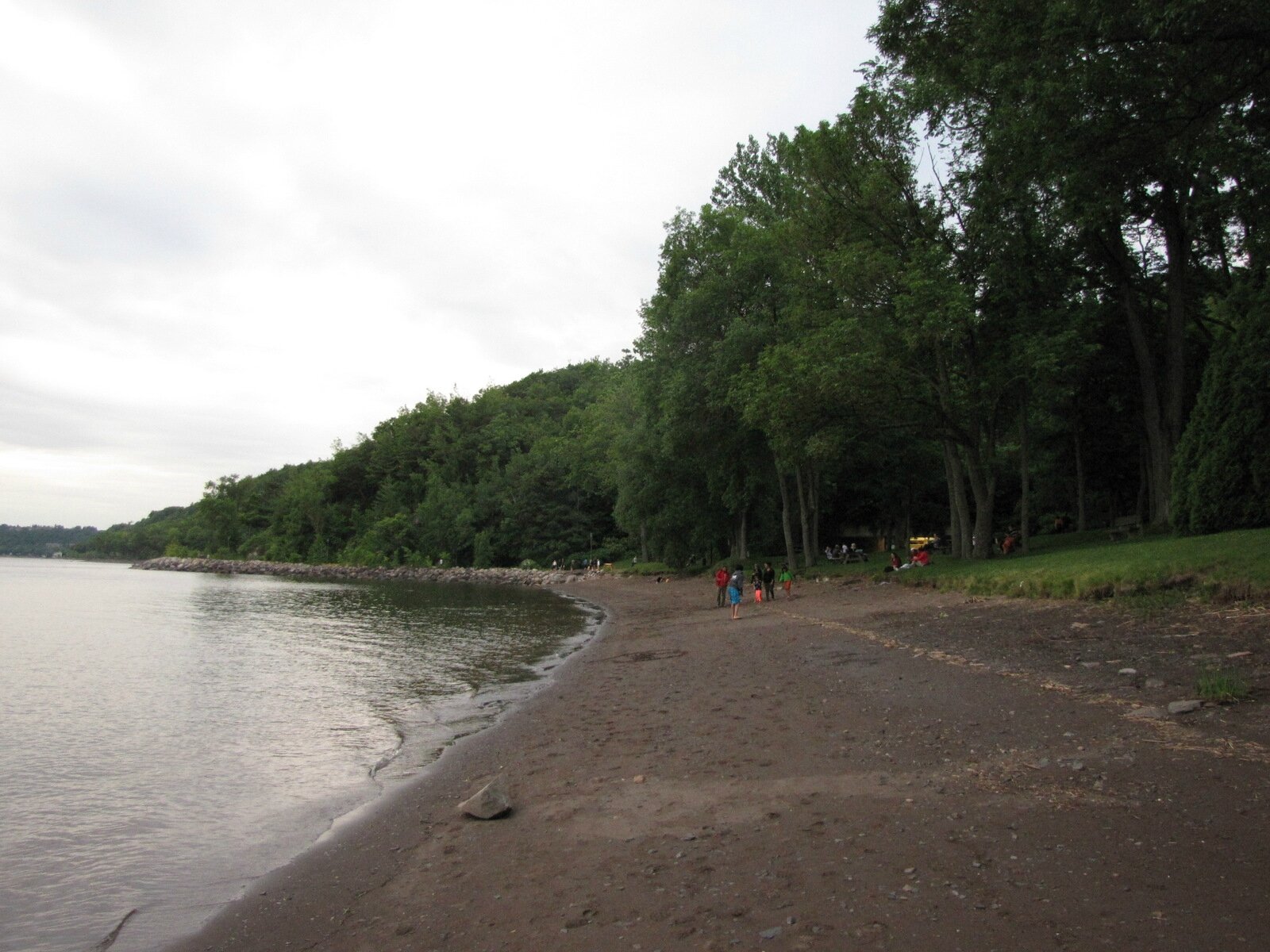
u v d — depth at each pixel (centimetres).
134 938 512
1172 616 1241
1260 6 1002
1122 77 1180
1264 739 634
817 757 765
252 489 13800
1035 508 4744
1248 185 1459
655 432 4441
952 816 567
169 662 1975
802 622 2027
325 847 664
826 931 420
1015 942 389
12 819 773
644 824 632
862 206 2662
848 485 4881
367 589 6238
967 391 2523
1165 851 471
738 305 3806
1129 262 2680
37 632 2758
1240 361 1898
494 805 697
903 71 1728
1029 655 1132
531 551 8919
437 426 12056
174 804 814
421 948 456
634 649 1942
